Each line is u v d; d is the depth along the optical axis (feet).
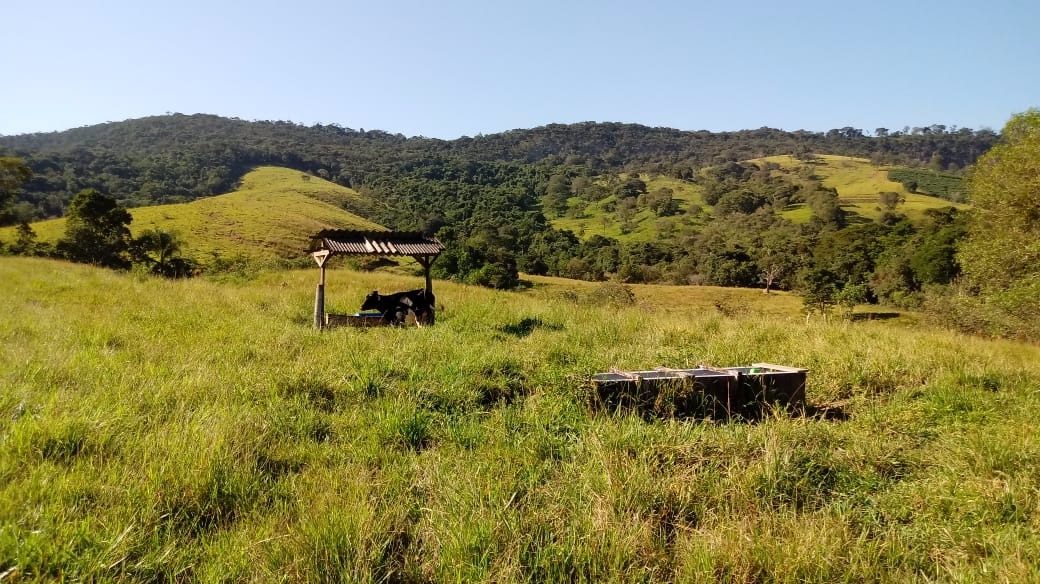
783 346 31.35
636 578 9.80
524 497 12.57
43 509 10.63
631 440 15.02
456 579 9.60
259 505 12.16
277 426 16.72
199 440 14.21
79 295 46.96
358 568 9.62
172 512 11.50
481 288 75.61
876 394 24.06
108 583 9.00
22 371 20.07
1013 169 74.38
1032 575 9.71
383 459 15.02
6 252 142.82
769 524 11.40
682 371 21.91
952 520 12.35
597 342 32.60
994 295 66.85
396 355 25.80
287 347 27.76
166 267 129.59
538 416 18.56
